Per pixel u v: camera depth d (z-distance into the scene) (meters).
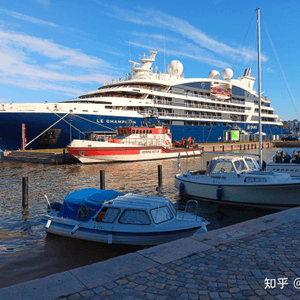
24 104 34.53
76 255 8.05
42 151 36.47
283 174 12.93
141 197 9.37
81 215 9.18
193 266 4.22
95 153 30.84
